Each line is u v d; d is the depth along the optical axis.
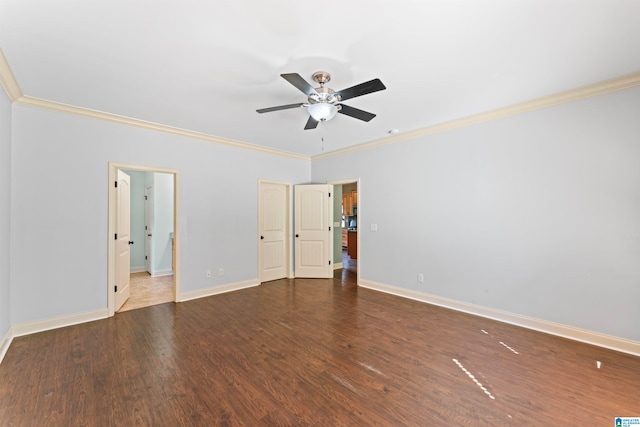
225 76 2.41
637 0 1.56
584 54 2.11
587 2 1.58
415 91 2.73
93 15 1.67
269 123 3.64
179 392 1.95
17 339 2.73
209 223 4.30
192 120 3.53
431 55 2.12
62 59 2.15
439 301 3.81
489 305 3.35
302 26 1.78
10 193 2.74
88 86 2.59
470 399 1.89
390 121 3.60
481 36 1.90
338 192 6.44
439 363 2.33
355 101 2.97
